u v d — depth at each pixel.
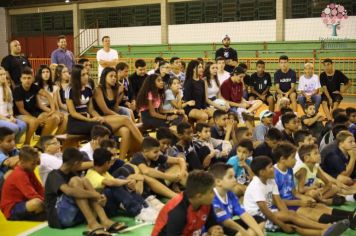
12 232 4.23
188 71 7.96
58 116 7.09
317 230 4.00
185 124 5.56
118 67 7.79
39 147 5.64
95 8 20.48
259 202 4.03
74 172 4.43
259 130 6.57
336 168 5.60
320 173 5.06
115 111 6.77
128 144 6.21
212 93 8.36
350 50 14.23
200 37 18.12
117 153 6.41
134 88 8.23
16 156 4.83
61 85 7.60
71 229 4.30
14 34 23.17
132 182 4.58
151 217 4.46
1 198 4.68
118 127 6.17
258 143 5.98
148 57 18.34
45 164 4.93
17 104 6.83
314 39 15.71
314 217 4.23
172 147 5.53
